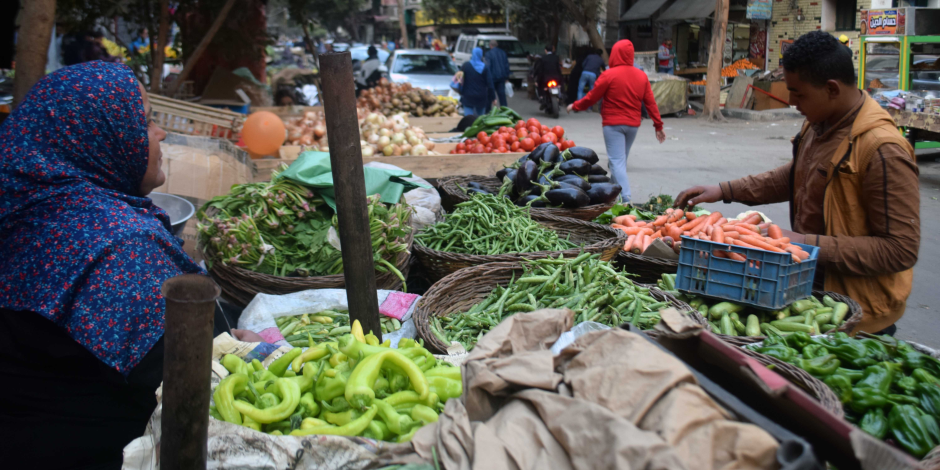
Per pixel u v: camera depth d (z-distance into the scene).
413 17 46.12
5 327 1.84
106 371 1.89
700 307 3.11
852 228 2.94
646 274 3.91
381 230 3.44
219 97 8.60
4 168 1.88
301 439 1.47
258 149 5.89
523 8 24.44
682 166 10.59
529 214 4.41
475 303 3.34
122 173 2.06
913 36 10.51
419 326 2.75
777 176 3.72
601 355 1.34
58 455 1.95
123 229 1.90
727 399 1.21
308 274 3.52
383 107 9.91
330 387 1.70
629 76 7.13
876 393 2.18
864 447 1.09
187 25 9.28
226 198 3.74
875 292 3.02
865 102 2.86
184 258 2.08
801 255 2.92
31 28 4.36
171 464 1.24
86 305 1.82
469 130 7.84
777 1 19.75
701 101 20.42
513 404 1.33
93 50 9.52
